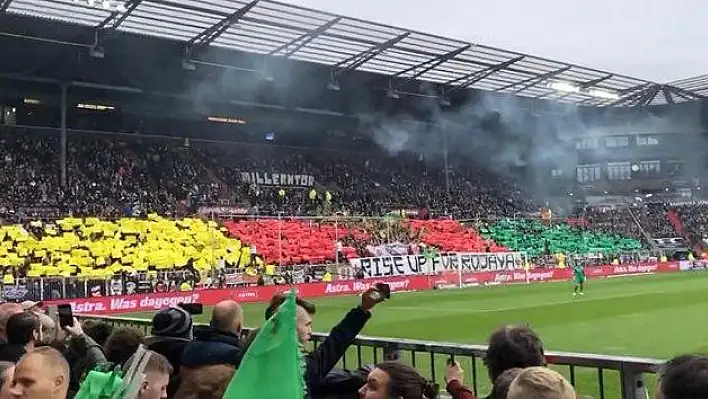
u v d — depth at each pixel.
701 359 2.70
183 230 39.62
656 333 17.92
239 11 33.88
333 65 43.06
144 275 33.69
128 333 5.91
